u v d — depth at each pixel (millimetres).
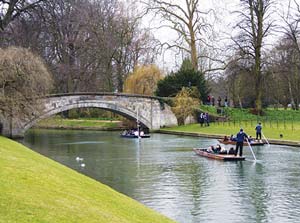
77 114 86500
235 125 60250
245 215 19391
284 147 43156
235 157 35000
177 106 68312
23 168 16562
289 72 68938
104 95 63875
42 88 48062
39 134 66062
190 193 23562
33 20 62250
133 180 27359
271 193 23359
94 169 31719
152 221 14227
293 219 18734
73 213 11500
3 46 59625
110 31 76875
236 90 81562
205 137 56188
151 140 53656
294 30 62500
